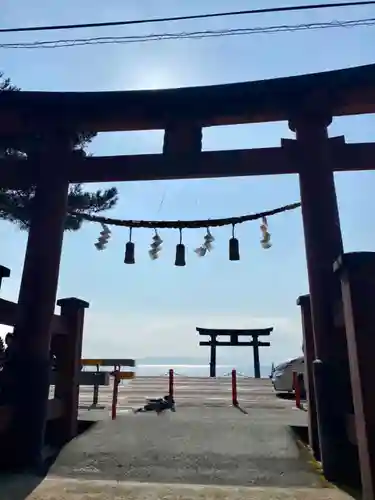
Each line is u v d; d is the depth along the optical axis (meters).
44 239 5.93
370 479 3.42
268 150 6.16
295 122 6.12
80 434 6.50
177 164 6.27
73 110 6.41
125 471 5.04
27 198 8.17
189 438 6.17
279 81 6.06
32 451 5.10
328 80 5.88
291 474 4.86
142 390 15.39
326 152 5.91
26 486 4.40
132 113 6.39
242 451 5.61
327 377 4.91
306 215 5.70
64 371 6.49
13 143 6.64
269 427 6.67
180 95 6.31
